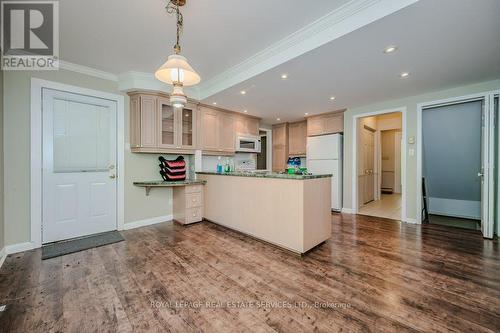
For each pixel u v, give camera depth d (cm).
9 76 250
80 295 174
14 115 254
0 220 236
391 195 722
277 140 606
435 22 173
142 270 214
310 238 254
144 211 365
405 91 345
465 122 340
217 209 364
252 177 301
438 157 388
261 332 137
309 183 253
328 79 290
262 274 207
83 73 302
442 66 256
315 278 200
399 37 194
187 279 198
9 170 251
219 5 175
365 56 228
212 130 430
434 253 253
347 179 461
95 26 205
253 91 336
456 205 420
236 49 249
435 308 158
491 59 238
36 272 210
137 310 157
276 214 270
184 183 356
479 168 357
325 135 487
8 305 161
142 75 321
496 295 173
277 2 173
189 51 253
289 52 232
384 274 206
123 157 341
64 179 291
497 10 159
